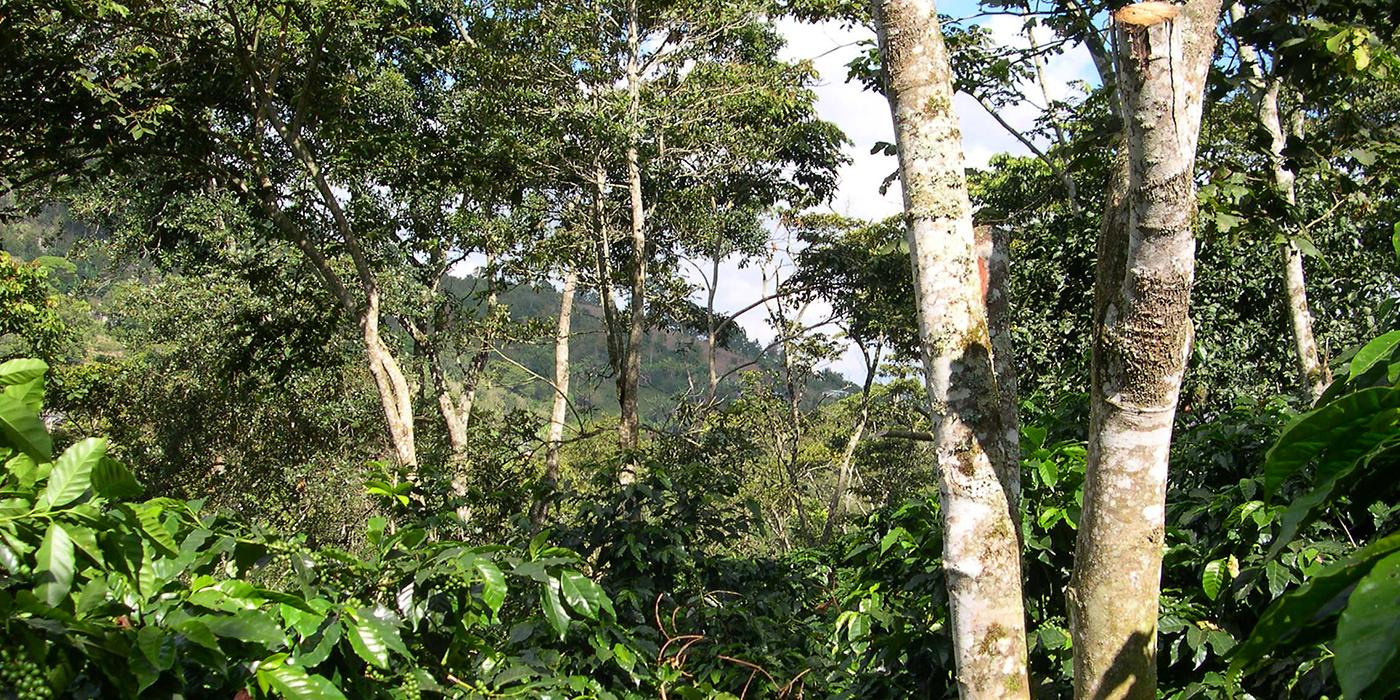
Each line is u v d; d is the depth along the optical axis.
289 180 14.08
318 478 19.91
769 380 22.38
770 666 4.73
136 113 10.39
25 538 1.87
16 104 10.41
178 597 2.22
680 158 16.47
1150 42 2.07
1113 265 2.38
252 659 2.15
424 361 19.12
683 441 15.12
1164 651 3.38
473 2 15.05
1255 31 4.89
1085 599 2.31
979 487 2.55
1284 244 5.48
